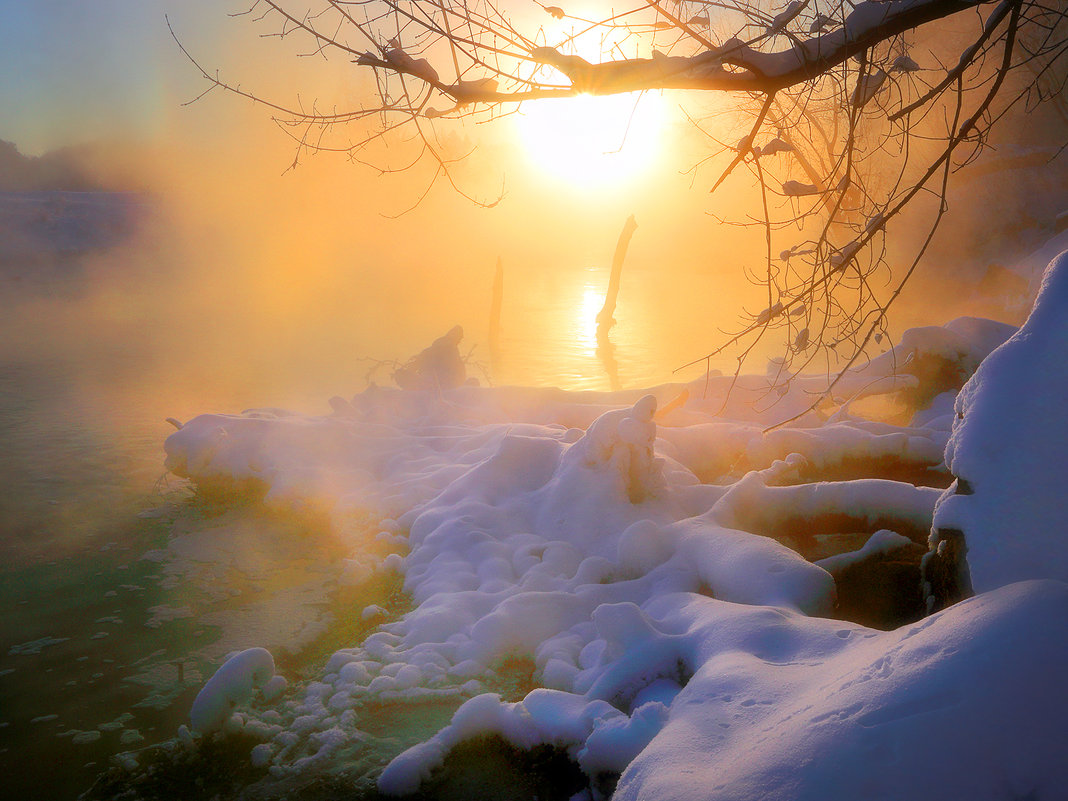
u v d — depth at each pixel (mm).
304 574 6684
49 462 10086
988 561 3598
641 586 5461
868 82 3941
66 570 6809
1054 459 3631
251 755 4223
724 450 8617
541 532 6617
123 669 5234
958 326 10633
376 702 4617
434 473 8180
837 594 5289
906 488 6117
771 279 4559
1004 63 3941
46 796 4020
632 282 41781
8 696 4934
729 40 3676
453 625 5289
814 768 2533
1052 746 2367
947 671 2625
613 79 3709
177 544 7379
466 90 3818
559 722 4000
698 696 3496
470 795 3836
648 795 2844
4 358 18734
